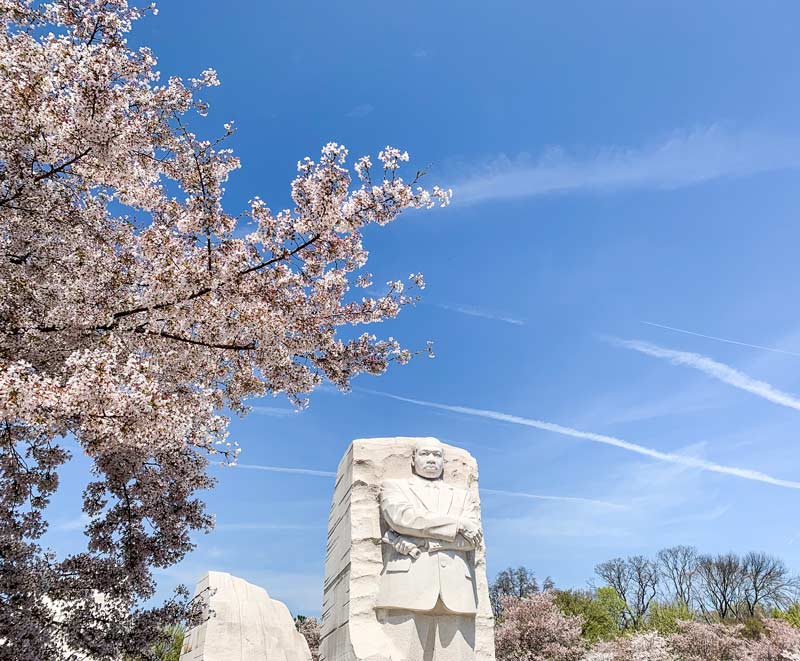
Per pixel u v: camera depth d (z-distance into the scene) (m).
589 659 26.30
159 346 8.21
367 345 10.09
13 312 7.32
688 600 52.56
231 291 8.07
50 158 6.93
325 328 9.58
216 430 7.87
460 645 7.48
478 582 8.44
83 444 7.20
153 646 8.63
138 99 7.56
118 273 7.89
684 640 30.80
